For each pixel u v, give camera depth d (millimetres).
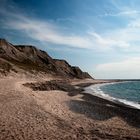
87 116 20281
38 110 18797
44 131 13438
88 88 75375
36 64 133500
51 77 109250
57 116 17859
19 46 153250
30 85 47531
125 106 30547
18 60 118438
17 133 12492
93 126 16391
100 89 75938
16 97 23734
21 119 15359
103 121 18859
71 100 30812
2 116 15555
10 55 118062
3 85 34938
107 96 48156
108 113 22844
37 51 159125
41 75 98500
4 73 63094
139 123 19266
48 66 149375
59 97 32719
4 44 124250
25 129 13336
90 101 33625
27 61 126750
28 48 154750
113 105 30984
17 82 45344
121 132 15266
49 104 23188
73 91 52469
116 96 50438
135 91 72125
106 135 14070
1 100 21281
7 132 12469
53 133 13289
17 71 76188
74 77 168375
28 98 23953
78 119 18297
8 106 18859
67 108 23234
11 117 15539
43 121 15633
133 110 26531
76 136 13219
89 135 13703
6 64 76312
